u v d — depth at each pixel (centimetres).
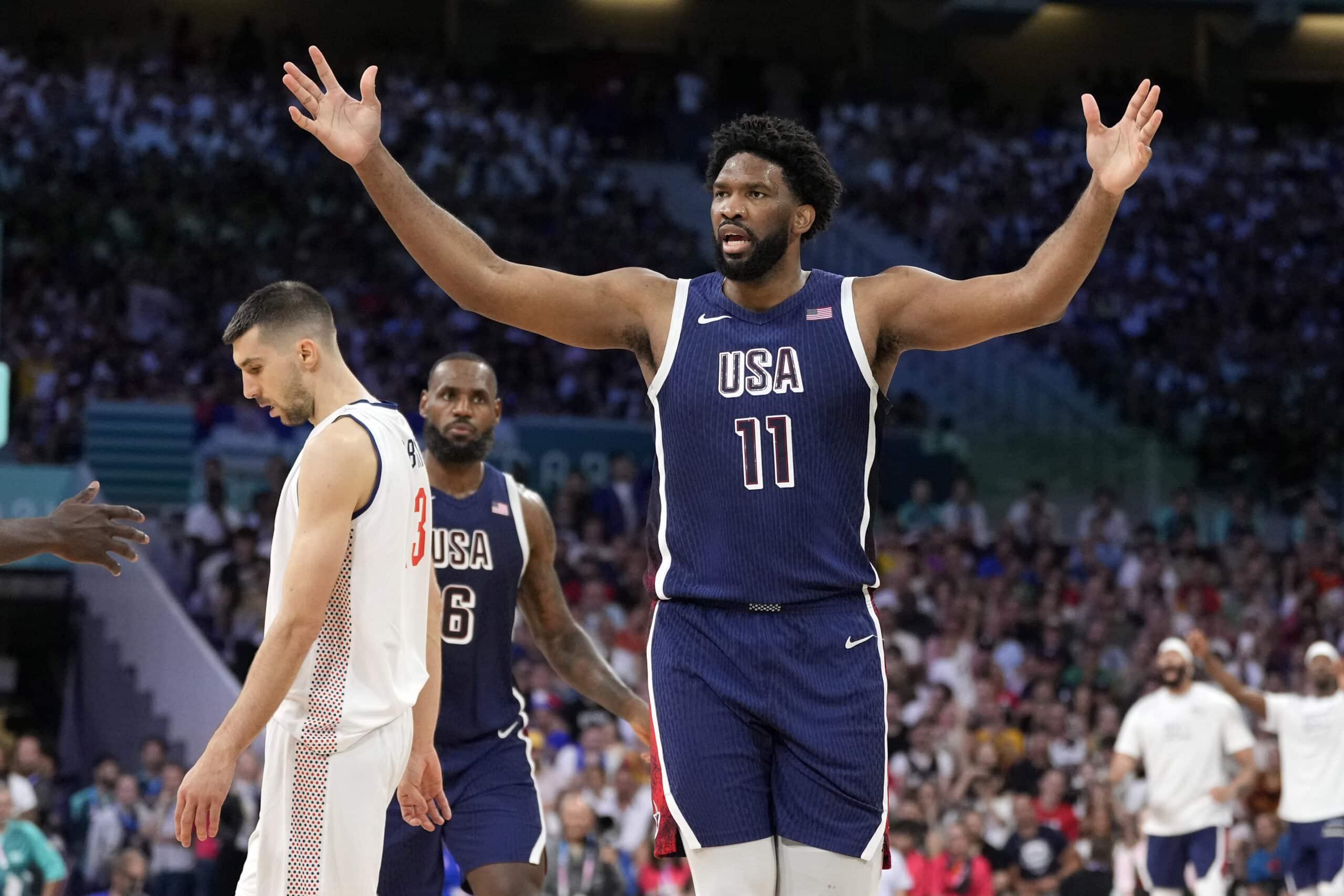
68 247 2727
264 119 3134
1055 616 2022
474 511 736
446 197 3081
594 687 764
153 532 2055
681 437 478
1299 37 4059
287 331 545
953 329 474
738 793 466
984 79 3991
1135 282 3225
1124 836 1459
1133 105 449
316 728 520
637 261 3102
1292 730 1300
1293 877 1306
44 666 1898
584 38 3884
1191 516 2483
